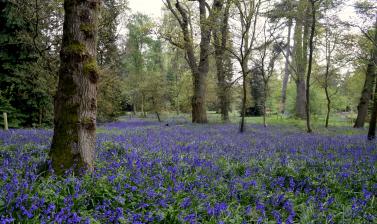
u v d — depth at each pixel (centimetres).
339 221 425
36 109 1981
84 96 546
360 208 467
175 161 684
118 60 2305
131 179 485
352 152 943
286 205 461
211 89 3481
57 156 537
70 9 543
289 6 1942
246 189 511
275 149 977
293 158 809
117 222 360
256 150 919
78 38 543
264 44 2116
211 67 3522
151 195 422
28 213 333
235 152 871
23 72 1784
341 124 3119
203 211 413
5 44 1753
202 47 2312
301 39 2697
